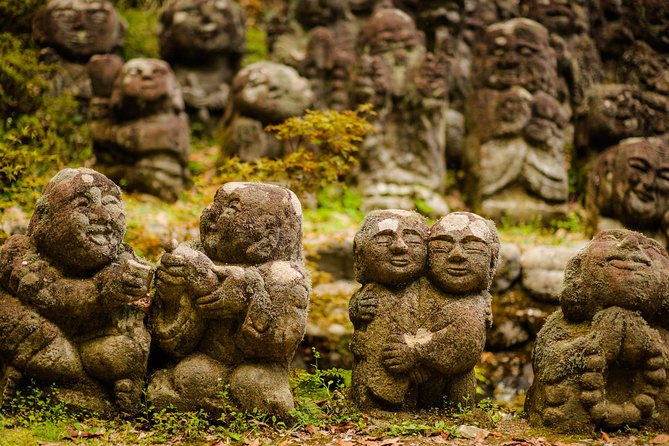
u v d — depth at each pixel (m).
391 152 11.34
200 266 6.12
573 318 6.50
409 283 6.59
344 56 12.23
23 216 9.12
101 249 6.01
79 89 11.50
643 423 6.30
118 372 6.05
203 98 12.70
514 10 13.13
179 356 6.25
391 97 11.41
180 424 6.04
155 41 14.05
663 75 11.52
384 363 6.43
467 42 12.83
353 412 6.49
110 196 6.13
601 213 10.73
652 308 6.36
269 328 6.11
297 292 6.19
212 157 12.08
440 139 11.45
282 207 6.38
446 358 6.36
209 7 12.69
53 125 10.82
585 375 6.23
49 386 6.04
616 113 11.16
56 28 11.59
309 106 11.23
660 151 10.73
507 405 9.06
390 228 6.54
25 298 5.99
